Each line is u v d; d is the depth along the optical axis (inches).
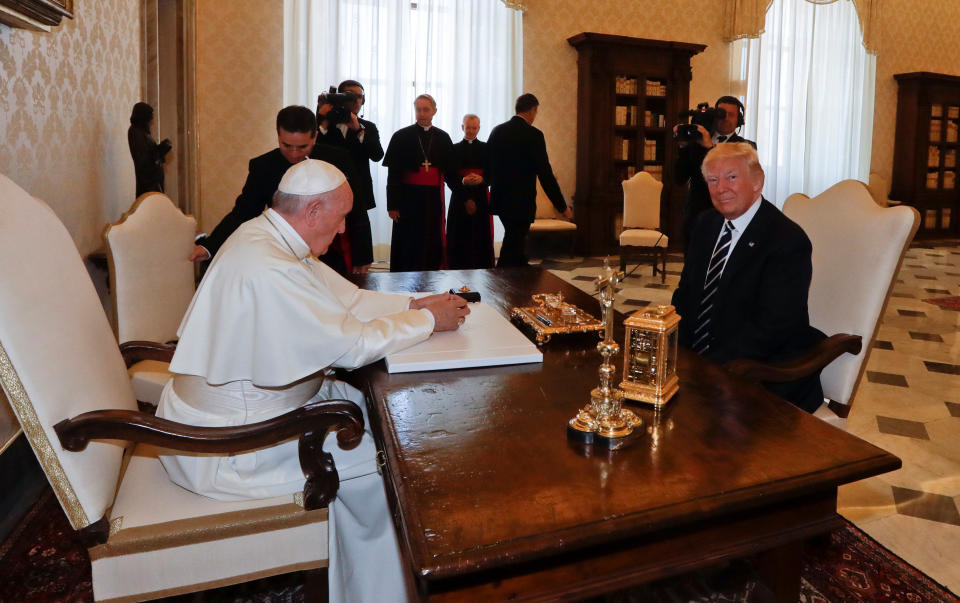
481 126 342.0
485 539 39.3
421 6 324.5
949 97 429.7
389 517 68.6
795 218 101.0
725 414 56.6
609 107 344.8
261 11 289.7
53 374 54.7
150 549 59.1
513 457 48.8
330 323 63.6
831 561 85.8
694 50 349.7
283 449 66.3
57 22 103.9
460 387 62.1
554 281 110.8
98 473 57.3
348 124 212.7
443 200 236.8
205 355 64.6
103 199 159.0
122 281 92.0
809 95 407.2
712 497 43.6
